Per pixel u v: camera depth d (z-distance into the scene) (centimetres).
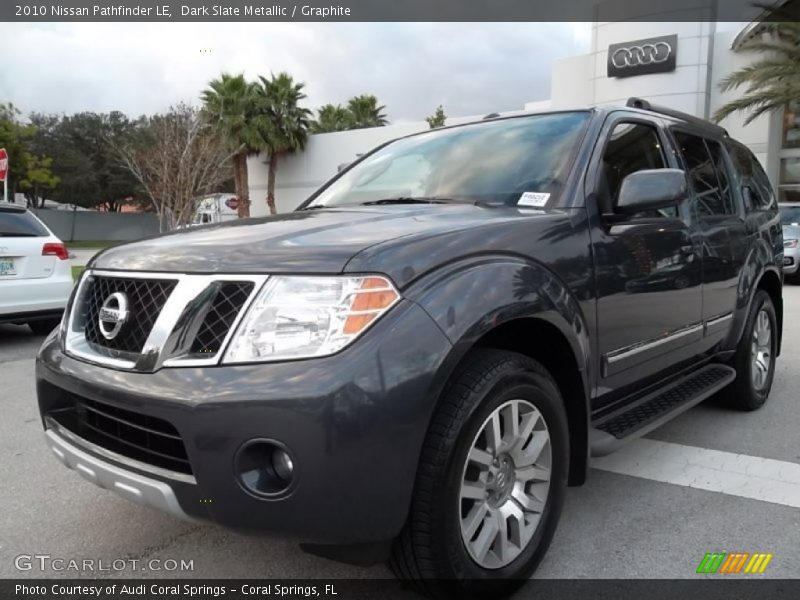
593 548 270
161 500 201
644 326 303
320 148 3253
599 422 297
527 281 228
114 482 212
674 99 2186
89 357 224
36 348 711
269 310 194
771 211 496
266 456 191
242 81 2955
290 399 182
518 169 302
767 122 2136
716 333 386
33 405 490
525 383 227
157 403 193
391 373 188
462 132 357
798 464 358
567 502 314
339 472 183
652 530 285
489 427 219
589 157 291
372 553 200
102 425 228
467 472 219
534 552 238
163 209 1814
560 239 254
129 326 217
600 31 2317
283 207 3441
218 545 278
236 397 185
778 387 525
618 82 2291
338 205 334
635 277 291
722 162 427
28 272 683
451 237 222
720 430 416
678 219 339
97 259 257
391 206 297
